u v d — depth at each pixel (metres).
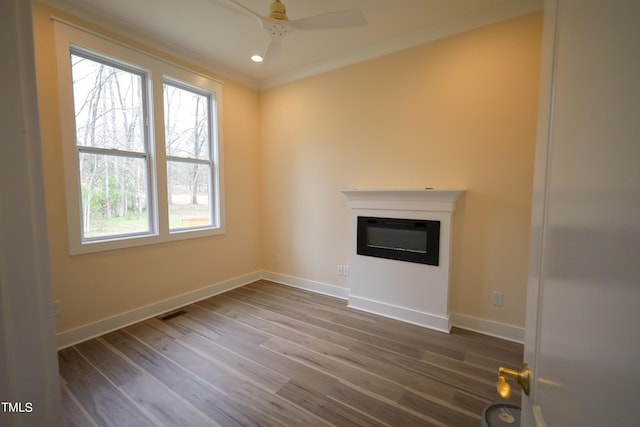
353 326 2.70
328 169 3.47
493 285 2.53
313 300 3.37
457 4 2.33
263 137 4.04
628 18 0.29
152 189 2.94
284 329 2.64
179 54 3.07
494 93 2.45
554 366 0.49
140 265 2.84
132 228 2.84
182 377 1.95
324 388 1.84
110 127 2.65
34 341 0.35
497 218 2.49
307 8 2.37
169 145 3.16
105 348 2.31
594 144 0.37
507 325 2.48
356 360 2.15
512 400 1.74
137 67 2.75
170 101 3.15
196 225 3.45
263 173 4.08
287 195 3.86
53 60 2.21
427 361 2.13
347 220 3.38
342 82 3.28
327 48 3.05
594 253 0.36
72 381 1.90
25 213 0.33
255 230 4.09
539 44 2.26
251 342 2.41
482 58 2.48
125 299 2.73
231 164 3.72
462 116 2.59
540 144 0.66
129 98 2.77
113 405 1.69
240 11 1.82
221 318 2.87
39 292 0.35
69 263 2.36
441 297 2.64
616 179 0.30
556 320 0.49
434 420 1.59
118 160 2.72
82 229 2.50
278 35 2.07
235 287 3.82
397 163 2.97
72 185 2.34
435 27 2.64
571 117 0.46
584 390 0.37
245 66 3.50
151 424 1.56
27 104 0.33
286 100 3.76
